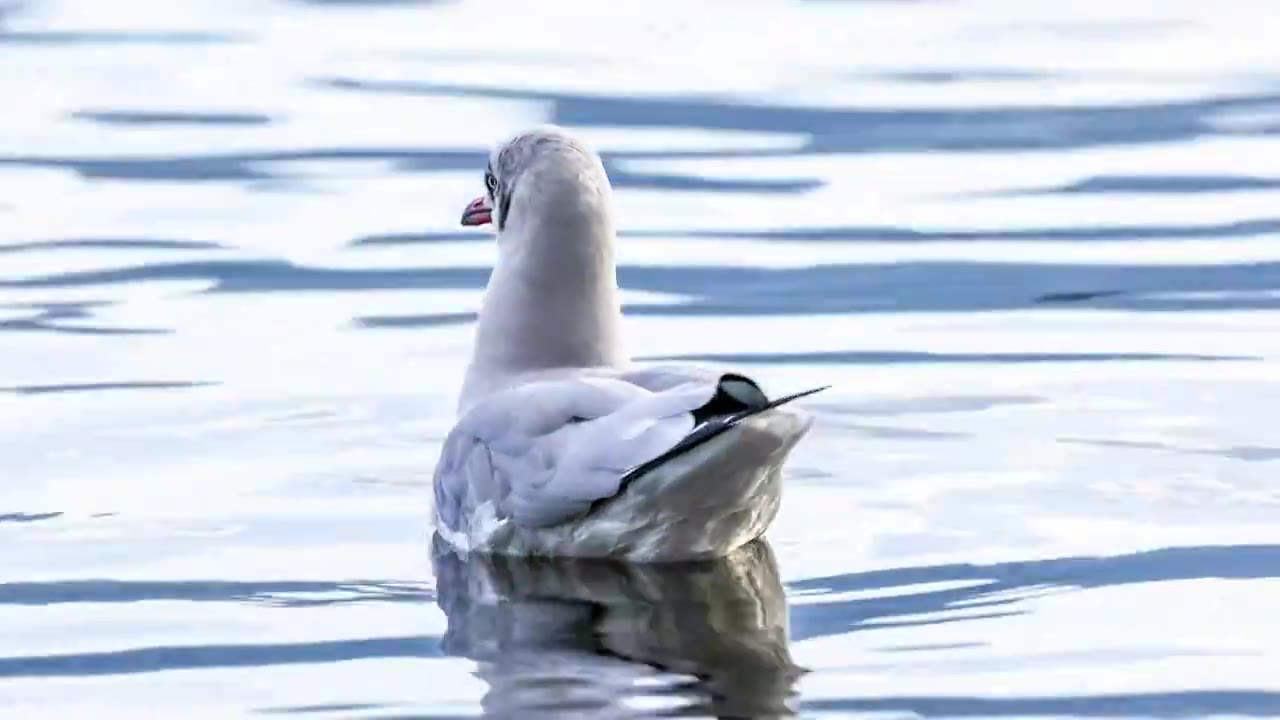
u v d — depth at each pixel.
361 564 13.04
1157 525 13.45
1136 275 20.11
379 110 26.80
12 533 13.55
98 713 10.77
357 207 22.72
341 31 31.11
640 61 29.17
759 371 17.41
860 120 26.31
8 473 14.71
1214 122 25.97
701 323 18.89
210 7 32.84
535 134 14.17
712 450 12.12
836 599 12.32
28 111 26.88
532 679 11.11
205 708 10.80
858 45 30.09
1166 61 29.05
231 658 11.50
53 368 17.31
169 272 20.36
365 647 11.67
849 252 21.12
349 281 20.06
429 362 17.48
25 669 11.37
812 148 25.14
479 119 26.34
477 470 13.19
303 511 14.02
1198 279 19.92
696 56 29.42
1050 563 12.84
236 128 26.05
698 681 11.06
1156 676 11.07
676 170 24.22
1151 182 23.53
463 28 31.22
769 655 11.40
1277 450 14.89
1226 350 17.59
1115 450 14.98
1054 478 14.40
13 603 12.37
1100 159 24.48
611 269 14.10
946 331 18.44
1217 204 22.59
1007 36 30.62
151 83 28.22
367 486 14.51
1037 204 22.73
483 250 21.14
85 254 20.98
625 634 11.84
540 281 13.98
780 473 12.85
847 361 17.62
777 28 31.14
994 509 13.81
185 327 18.55
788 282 20.14
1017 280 20.06
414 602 12.38
